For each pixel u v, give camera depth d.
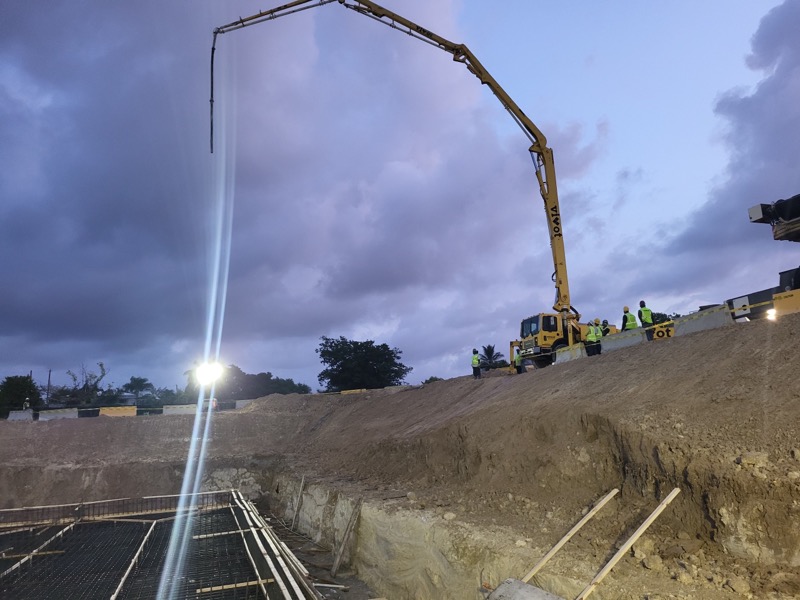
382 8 16.66
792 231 11.77
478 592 8.11
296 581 10.05
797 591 5.53
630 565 6.84
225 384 55.09
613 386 11.40
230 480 23.48
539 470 10.26
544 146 18.80
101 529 15.62
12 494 21.48
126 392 55.91
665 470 7.74
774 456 6.77
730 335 10.95
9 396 40.03
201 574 11.03
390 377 45.47
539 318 20.09
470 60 17.86
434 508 11.08
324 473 19.00
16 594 10.08
